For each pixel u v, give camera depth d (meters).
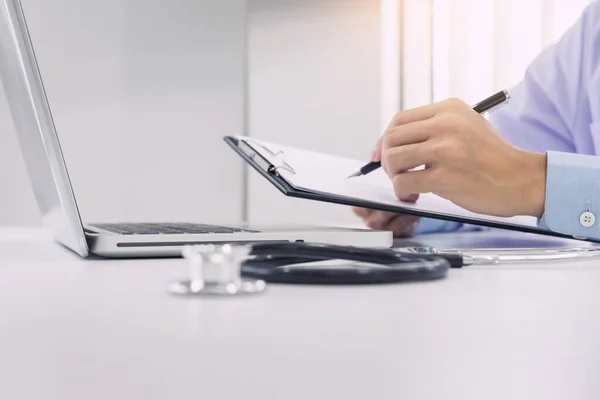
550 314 0.23
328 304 0.25
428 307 0.24
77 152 1.49
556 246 0.58
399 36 1.55
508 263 0.41
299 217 1.54
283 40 1.54
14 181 1.52
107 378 0.15
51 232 0.59
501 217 0.62
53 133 0.38
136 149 1.51
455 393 0.14
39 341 0.18
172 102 1.51
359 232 0.48
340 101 1.55
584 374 0.15
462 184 0.60
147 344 0.18
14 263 0.42
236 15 1.52
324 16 1.54
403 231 0.79
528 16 1.51
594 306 0.25
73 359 0.16
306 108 1.55
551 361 0.16
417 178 0.59
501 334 0.20
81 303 0.25
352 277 0.30
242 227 0.58
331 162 0.68
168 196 1.52
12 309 0.24
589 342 0.19
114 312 0.23
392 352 0.17
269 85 1.54
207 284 0.27
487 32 1.53
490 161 0.61
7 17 0.34
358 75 1.55
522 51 1.52
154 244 0.44
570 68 1.17
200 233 0.45
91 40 1.49
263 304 0.25
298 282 0.30
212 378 0.15
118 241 0.43
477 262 0.40
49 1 1.47
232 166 1.53
